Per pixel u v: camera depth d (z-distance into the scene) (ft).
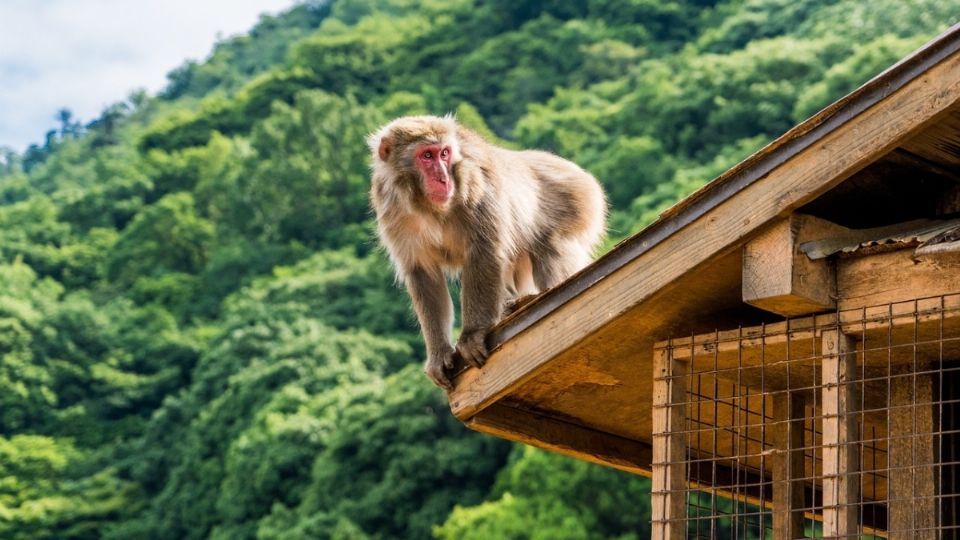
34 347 240.73
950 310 22.13
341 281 223.92
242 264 275.39
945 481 25.13
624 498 127.13
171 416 212.23
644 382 27.32
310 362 194.29
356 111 291.99
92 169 397.60
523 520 127.95
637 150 209.36
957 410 25.63
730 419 28.58
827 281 23.48
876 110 22.36
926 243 21.81
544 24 341.62
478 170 31.78
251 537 167.73
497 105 316.60
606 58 310.65
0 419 227.40
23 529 194.80
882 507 33.22
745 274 23.62
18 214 325.62
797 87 210.18
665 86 229.04
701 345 24.88
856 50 207.82
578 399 28.07
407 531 150.00
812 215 24.06
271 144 294.66
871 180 24.34
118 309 268.62
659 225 24.34
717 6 313.94
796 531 26.27
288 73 368.89
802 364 25.17
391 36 377.30
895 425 25.16
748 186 23.45
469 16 371.76
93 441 226.38
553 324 25.55
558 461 131.75
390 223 32.53
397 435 159.43
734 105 212.02
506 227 31.89
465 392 26.81
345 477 159.12
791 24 254.88
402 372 176.14
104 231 314.76
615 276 24.81
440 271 33.04
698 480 27.63
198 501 184.14
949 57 21.75
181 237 296.10
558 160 35.45
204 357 220.64
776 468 26.86
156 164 339.98
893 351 24.49
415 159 31.73
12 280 264.11
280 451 172.24
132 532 187.32
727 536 73.77
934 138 23.11
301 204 282.15
